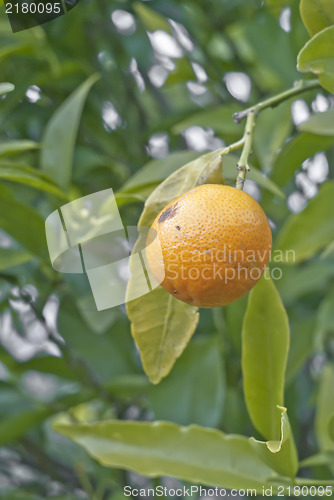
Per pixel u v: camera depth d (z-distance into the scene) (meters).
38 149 0.82
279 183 0.72
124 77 0.93
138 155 0.90
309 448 0.90
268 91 0.93
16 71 0.80
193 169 0.54
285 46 0.79
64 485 0.90
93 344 0.80
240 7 0.89
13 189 0.80
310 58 0.53
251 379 0.57
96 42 0.90
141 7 0.87
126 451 0.60
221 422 0.77
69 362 0.76
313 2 0.55
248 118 0.56
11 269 0.73
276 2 0.82
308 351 0.77
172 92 1.04
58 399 0.76
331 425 0.60
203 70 0.91
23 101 0.82
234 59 0.91
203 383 0.71
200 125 0.74
